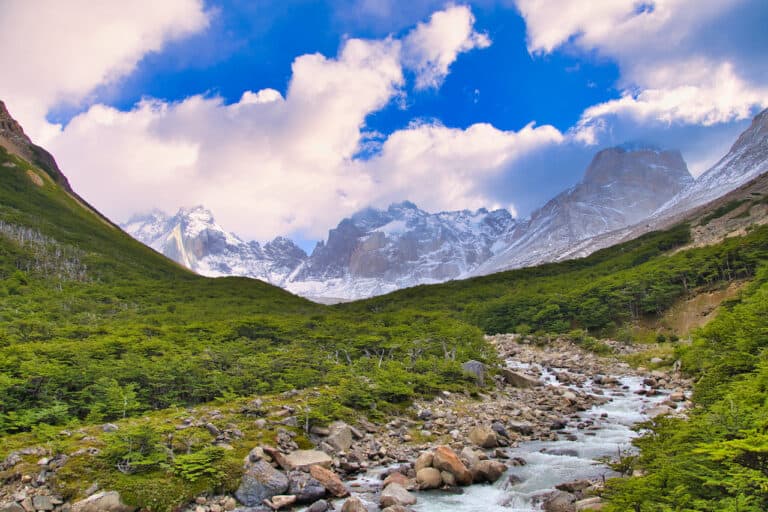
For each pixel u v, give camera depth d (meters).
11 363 32.06
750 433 13.30
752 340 32.88
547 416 34.22
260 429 25.83
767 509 10.79
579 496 18.88
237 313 115.38
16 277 111.25
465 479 21.48
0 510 16.72
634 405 38.28
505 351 78.31
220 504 18.73
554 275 164.25
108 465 19.66
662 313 84.25
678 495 12.38
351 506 18.17
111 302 111.56
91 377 32.34
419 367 46.38
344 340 59.59
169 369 34.38
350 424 28.94
